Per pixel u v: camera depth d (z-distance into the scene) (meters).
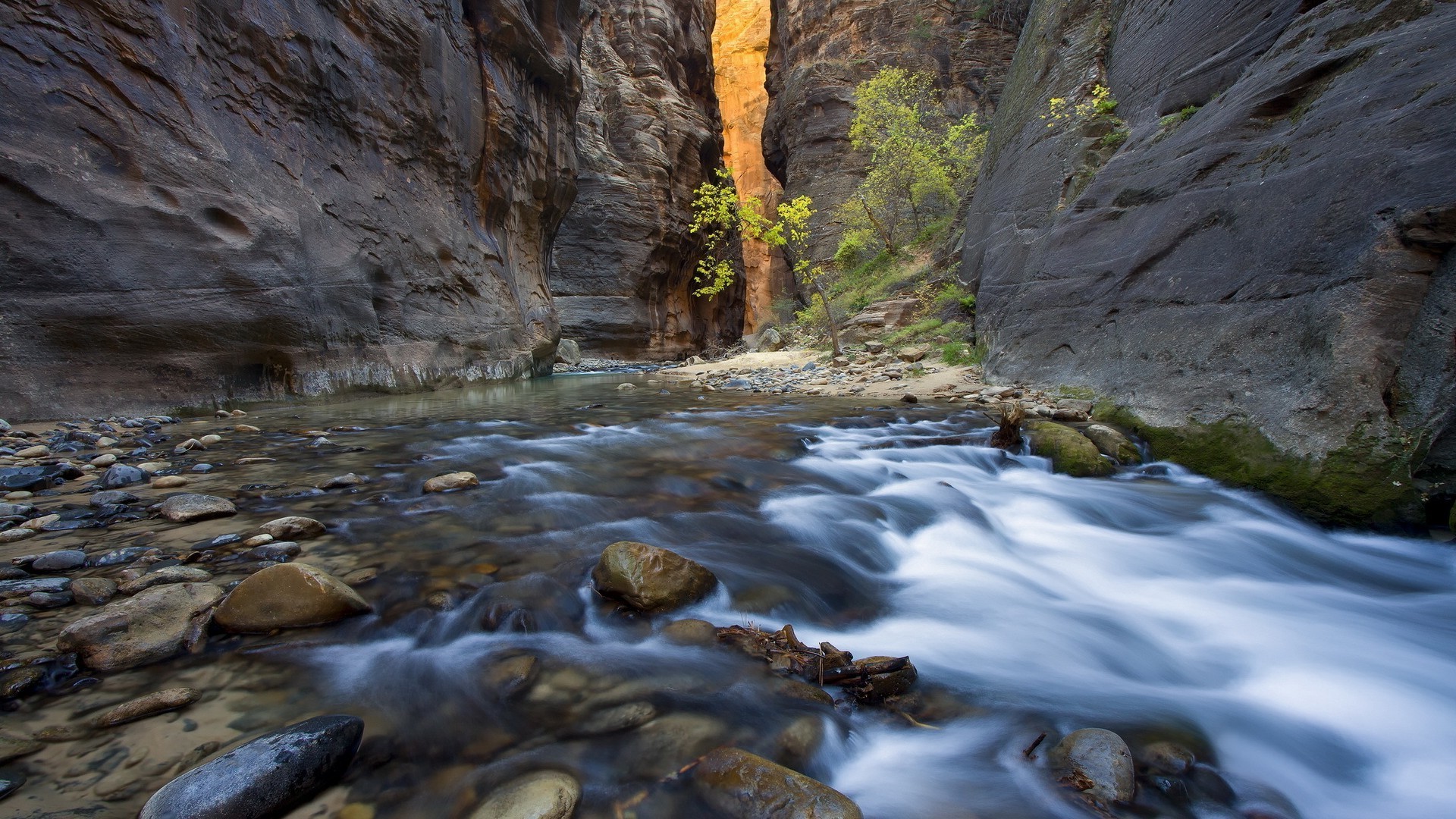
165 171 6.94
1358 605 3.15
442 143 12.73
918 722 2.06
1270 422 4.44
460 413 8.04
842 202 25.22
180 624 2.14
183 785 1.40
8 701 1.77
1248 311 4.98
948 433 6.54
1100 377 6.70
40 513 3.39
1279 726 2.18
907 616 2.91
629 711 1.91
